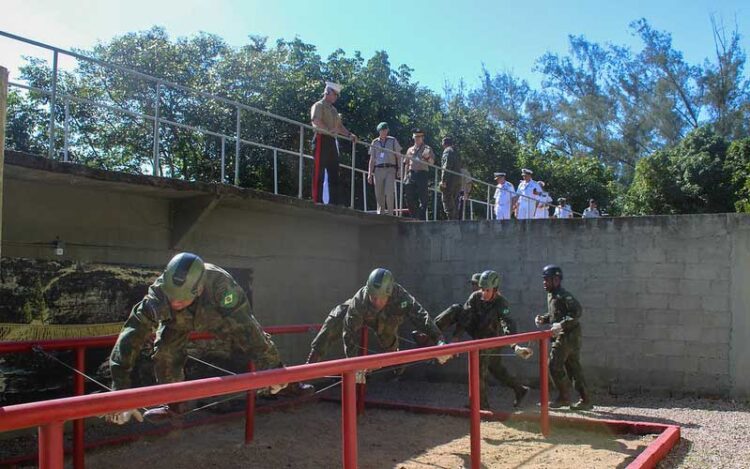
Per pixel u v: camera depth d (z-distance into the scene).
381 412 8.45
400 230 11.88
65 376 7.08
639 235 10.10
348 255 11.95
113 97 18.98
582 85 44.66
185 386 2.71
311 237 11.02
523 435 7.21
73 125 18.58
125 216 7.88
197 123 19.17
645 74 43.19
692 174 27.09
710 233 9.71
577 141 43.94
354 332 6.32
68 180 6.77
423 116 23.73
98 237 7.56
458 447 6.67
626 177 42.50
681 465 6.03
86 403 2.31
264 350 4.43
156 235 8.25
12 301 6.58
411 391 10.29
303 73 20.22
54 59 6.46
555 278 8.61
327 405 8.84
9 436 6.61
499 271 11.04
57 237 7.12
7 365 6.57
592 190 31.47
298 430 7.33
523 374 10.69
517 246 10.96
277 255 10.26
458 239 11.42
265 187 19.05
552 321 8.63
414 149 12.91
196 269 4.09
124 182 6.88
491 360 8.59
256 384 3.04
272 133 19.34
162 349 4.67
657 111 41.28
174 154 19.50
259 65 19.80
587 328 10.26
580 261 10.45
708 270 9.70
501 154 28.81
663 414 8.41
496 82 47.44
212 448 6.46
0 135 2.52
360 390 8.23
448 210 13.38
